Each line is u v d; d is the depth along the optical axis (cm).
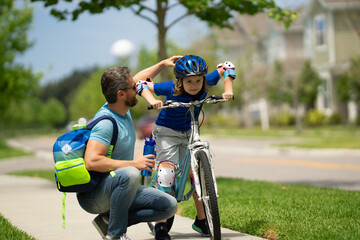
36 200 1193
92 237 732
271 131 4712
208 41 4678
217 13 1547
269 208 860
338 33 4584
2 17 3756
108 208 608
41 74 3997
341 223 703
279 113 5412
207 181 601
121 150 607
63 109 14950
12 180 1850
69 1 1410
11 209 1037
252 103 5219
